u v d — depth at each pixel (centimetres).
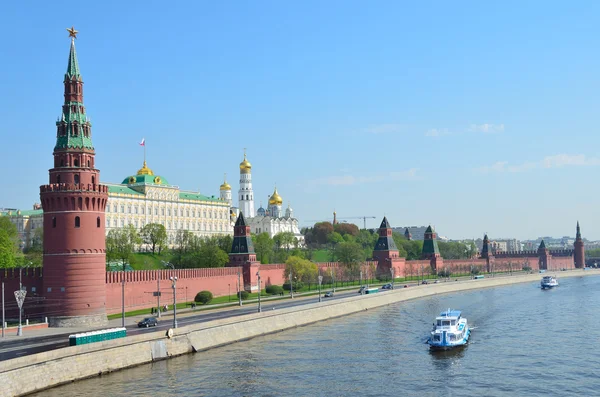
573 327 15175
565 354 11862
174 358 11231
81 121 13812
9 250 19150
